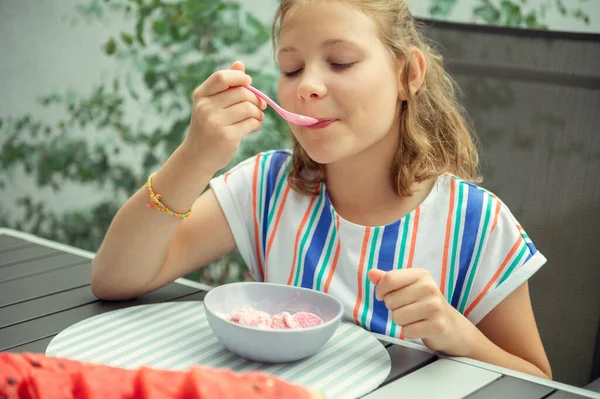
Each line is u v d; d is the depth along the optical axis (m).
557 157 1.42
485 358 1.03
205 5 2.42
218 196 1.32
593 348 1.35
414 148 1.22
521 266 1.17
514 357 1.10
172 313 1.09
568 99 1.42
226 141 1.06
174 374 0.74
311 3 1.11
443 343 0.99
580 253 1.38
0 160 2.87
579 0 2.51
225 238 1.32
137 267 1.15
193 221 1.28
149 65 2.51
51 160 2.76
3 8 2.81
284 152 1.38
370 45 1.11
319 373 0.90
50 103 2.78
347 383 0.88
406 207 1.24
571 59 1.42
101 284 1.16
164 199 1.12
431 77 1.31
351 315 1.19
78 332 1.00
